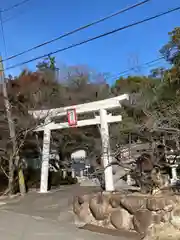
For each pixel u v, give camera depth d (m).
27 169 16.88
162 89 15.73
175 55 20.83
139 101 13.71
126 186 10.76
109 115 11.73
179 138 8.31
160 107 10.99
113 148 11.51
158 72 22.67
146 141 10.47
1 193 12.95
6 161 14.28
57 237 5.71
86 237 5.63
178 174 10.70
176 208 5.39
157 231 5.38
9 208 9.45
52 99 17.81
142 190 6.48
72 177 18.08
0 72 12.89
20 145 12.66
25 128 12.80
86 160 18.36
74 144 18.86
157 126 7.92
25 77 17.05
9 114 12.41
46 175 13.67
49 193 12.41
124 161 9.30
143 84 21.09
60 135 17.48
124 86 21.61
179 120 8.06
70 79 21.34
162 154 7.70
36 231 6.25
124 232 5.83
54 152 17.94
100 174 11.30
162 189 6.19
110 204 6.42
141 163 6.59
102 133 11.51
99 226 6.43
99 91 20.84
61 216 7.65
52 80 19.50
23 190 13.10
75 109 12.46
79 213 7.16
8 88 14.91
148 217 5.54
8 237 5.84
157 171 6.32
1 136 13.71
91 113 12.88
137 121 12.25
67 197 10.48
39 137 16.17
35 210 8.76
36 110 13.55
